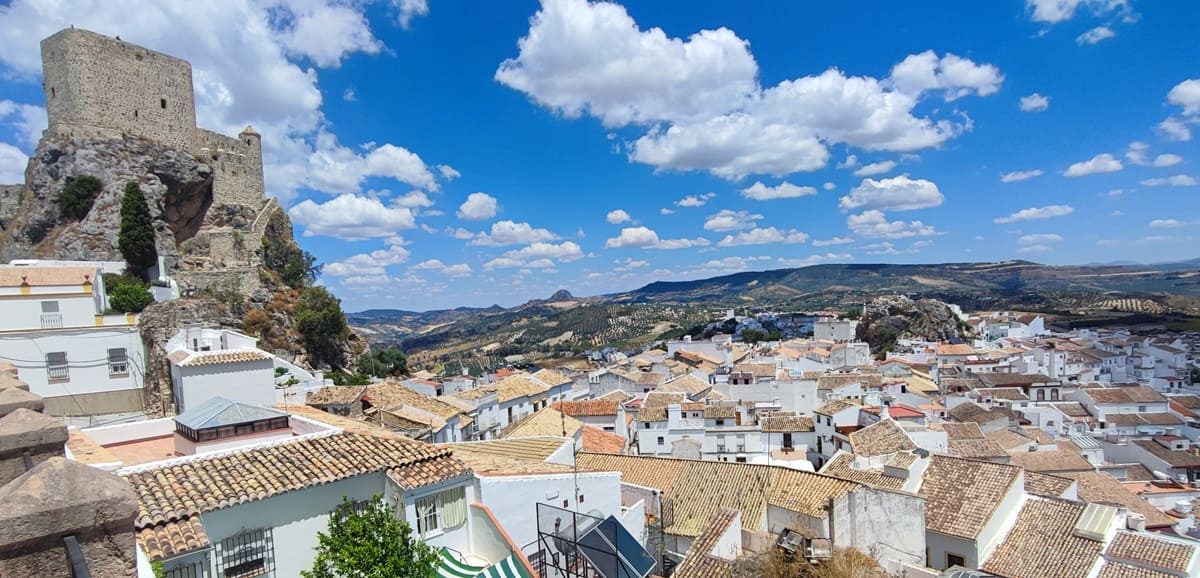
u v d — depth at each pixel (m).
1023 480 32.34
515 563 16.95
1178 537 28.86
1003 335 163.00
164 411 40.44
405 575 14.21
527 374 81.88
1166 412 76.56
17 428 11.20
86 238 64.69
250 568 14.79
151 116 76.12
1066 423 73.62
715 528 22.88
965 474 32.25
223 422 18.83
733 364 105.38
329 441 18.12
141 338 43.34
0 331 37.25
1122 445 65.69
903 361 107.25
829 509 23.59
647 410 65.31
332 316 78.38
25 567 6.16
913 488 32.12
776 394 79.12
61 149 68.94
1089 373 103.50
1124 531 27.92
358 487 16.91
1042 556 27.72
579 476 21.66
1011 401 77.88
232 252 81.19
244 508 14.79
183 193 77.19
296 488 15.45
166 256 70.81
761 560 21.75
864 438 50.09
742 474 30.31
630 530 24.47
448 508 17.78
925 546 28.66
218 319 51.25
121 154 70.94
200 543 13.20
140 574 9.27
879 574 21.73
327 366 78.19
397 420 42.34
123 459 19.61
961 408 69.81
